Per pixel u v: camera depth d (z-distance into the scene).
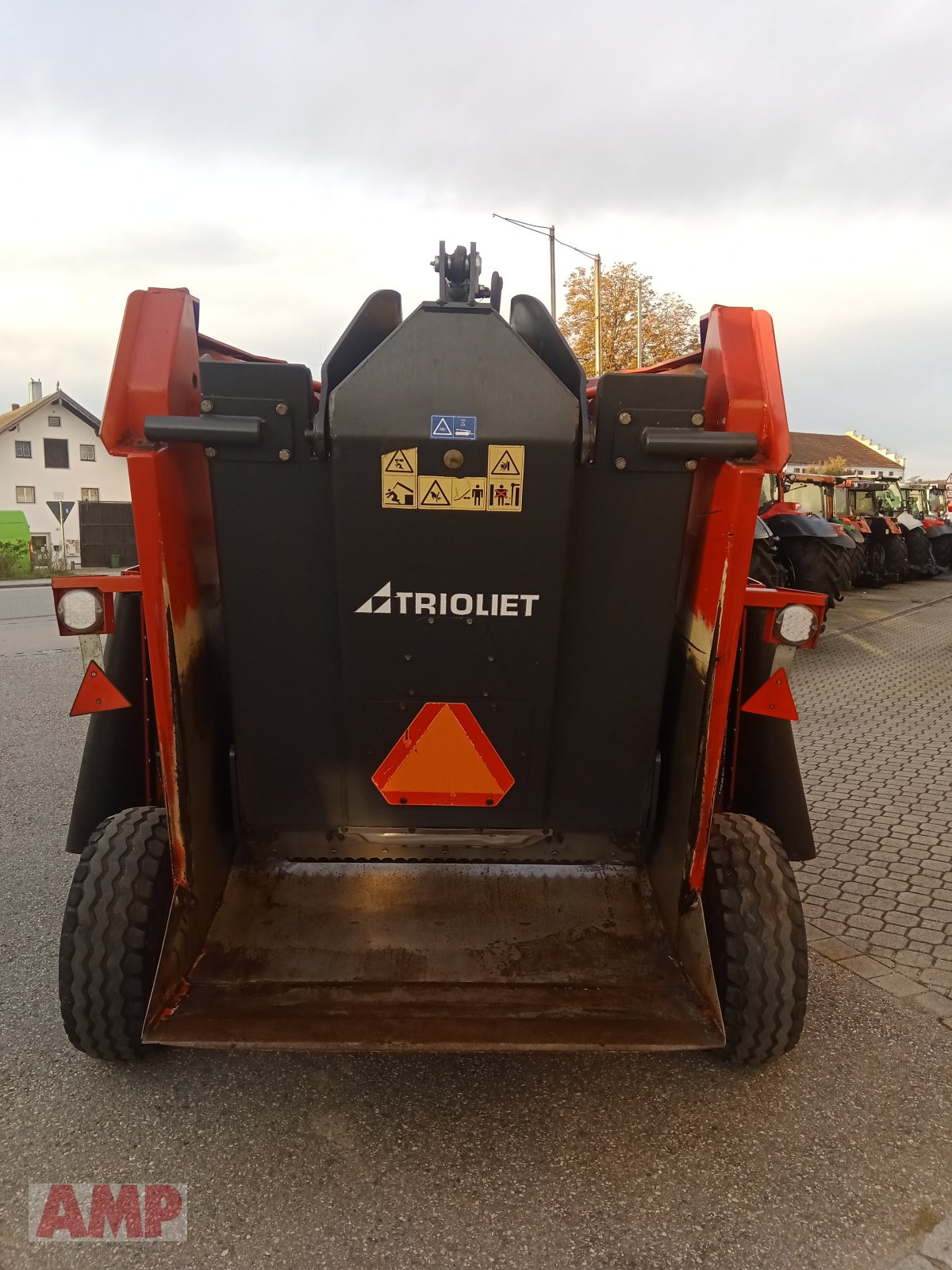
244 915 2.48
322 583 2.15
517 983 2.29
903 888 3.67
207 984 2.24
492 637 2.17
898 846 4.12
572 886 2.61
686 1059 2.52
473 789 2.37
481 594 2.12
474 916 2.52
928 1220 1.95
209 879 2.40
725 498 2.01
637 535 2.13
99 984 2.20
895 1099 2.36
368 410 1.94
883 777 5.16
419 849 2.49
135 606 2.51
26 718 6.37
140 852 2.29
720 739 2.14
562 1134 2.21
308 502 2.06
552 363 2.29
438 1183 2.04
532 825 2.45
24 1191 2.01
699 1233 1.91
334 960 2.36
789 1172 2.09
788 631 2.30
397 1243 1.88
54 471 39.94
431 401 1.94
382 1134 2.20
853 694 7.39
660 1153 2.15
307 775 2.39
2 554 25.19
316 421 1.95
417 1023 2.09
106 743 2.51
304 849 2.50
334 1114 2.28
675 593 2.20
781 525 10.58
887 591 16.50
